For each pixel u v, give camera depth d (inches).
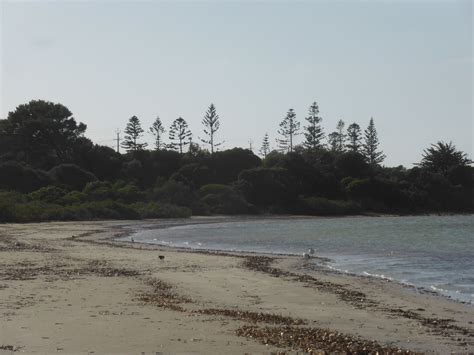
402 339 430.6
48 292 600.4
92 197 3179.1
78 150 4013.3
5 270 797.2
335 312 538.9
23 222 2423.7
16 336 395.5
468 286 743.1
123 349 366.0
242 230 2217.0
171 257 1068.5
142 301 558.9
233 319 477.1
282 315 518.0
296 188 4065.0
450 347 407.8
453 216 4067.4
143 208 3179.1
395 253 1259.2
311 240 1683.1
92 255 1071.0
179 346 375.9
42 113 4114.2
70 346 370.3
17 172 3277.6
